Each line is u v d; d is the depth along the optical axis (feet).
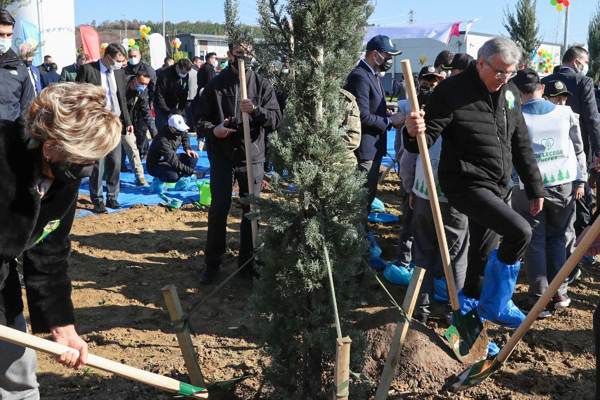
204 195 26.81
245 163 16.87
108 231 22.79
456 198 12.91
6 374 8.30
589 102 18.61
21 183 7.12
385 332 12.48
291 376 10.07
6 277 8.04
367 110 17.76
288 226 9.70
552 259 15.75
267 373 10.21
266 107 16.96
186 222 24.45
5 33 17.26
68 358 7.77
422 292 14.52
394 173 35.35
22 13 55.67
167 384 8.59
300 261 9.34
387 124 18.21
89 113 6.71
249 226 17.30
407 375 11.80
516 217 12.38
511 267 13.17
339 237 9.65
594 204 24.75
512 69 11.94
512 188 15.31
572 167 15.16
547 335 14.15
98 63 25.99
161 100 36.55
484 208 12.57
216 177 16.92
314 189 9.59
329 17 9.20
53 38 58.95
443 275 15.84
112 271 18.45
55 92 6.77
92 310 15.55
